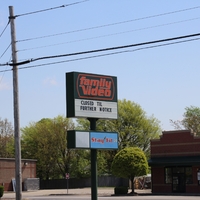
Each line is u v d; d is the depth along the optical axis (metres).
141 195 52.59
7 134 98.88
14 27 26.66
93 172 26.64
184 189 53.94
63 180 85.44
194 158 53.28
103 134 26.94
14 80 27.05
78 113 25.95
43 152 84.88
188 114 93.44
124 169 54.03
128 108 80.69
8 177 73.25
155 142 56.84
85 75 26.56
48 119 97.38
